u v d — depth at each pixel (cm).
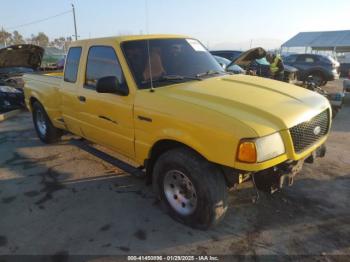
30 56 1124
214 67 438
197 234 333
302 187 427
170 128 323
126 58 377
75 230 348
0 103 962
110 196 420
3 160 561
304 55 1619
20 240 334
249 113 297
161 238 329
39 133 652
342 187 427
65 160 550
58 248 320
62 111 518
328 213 366
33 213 385
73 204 403
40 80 589
